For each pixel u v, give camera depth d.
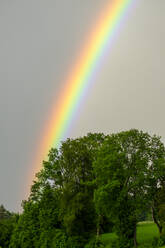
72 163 79.00
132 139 67.06
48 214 79.88
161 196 63.88
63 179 80.19
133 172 64.56
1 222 122.62
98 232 73.81
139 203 63.41
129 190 64.81
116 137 68.94
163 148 67.44
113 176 64.19
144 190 64.94
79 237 73.44
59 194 78.88
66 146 81.38
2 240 115.50
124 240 66.12
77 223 72.62
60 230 77.44
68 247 72.44
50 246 76.69
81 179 77.38
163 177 66.06
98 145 82.06
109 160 64.31
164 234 63.28
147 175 63.81
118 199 62.53
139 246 64.50
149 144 68.00
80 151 79.88
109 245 69.62
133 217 63.38
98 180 67.44
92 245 70.38
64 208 73.75
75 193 74.44
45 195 81.62
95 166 66.94
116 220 65.06
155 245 63.25
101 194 61.88
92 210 73.19
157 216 66.06
